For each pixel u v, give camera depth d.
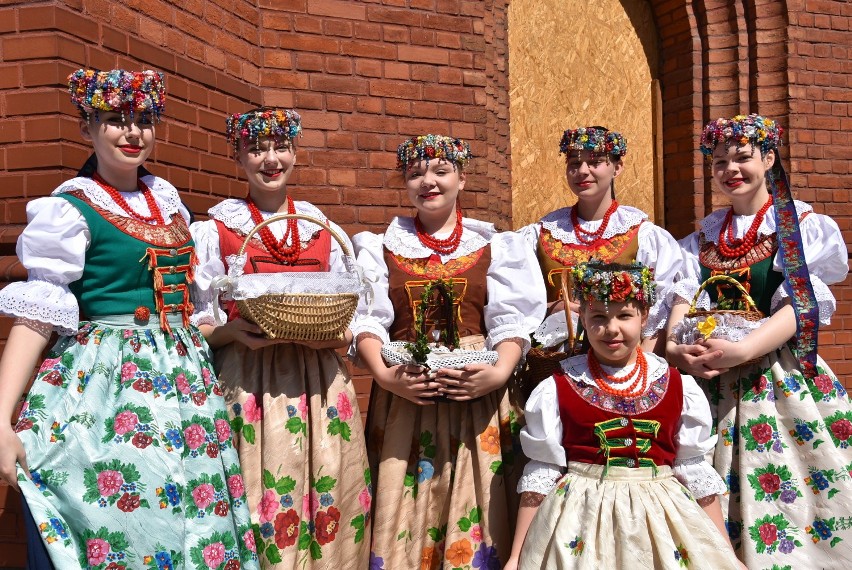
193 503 2.39
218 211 2.83
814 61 5.42
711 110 5.54
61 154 2.96
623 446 2.51
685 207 5.63
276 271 2.75
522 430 2.69
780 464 2.86
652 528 2.41
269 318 2.48
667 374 2.63
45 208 2.34
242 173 4.03
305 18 4.26
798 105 5.37
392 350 2.79
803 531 2.83
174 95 3.54
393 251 3.01
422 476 2.85
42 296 2.30
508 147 5.22
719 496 2.87
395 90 4.43
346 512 2.70
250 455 2.61
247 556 2.48
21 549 2.91
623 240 3.32
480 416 2.87
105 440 2.30
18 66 2.98
